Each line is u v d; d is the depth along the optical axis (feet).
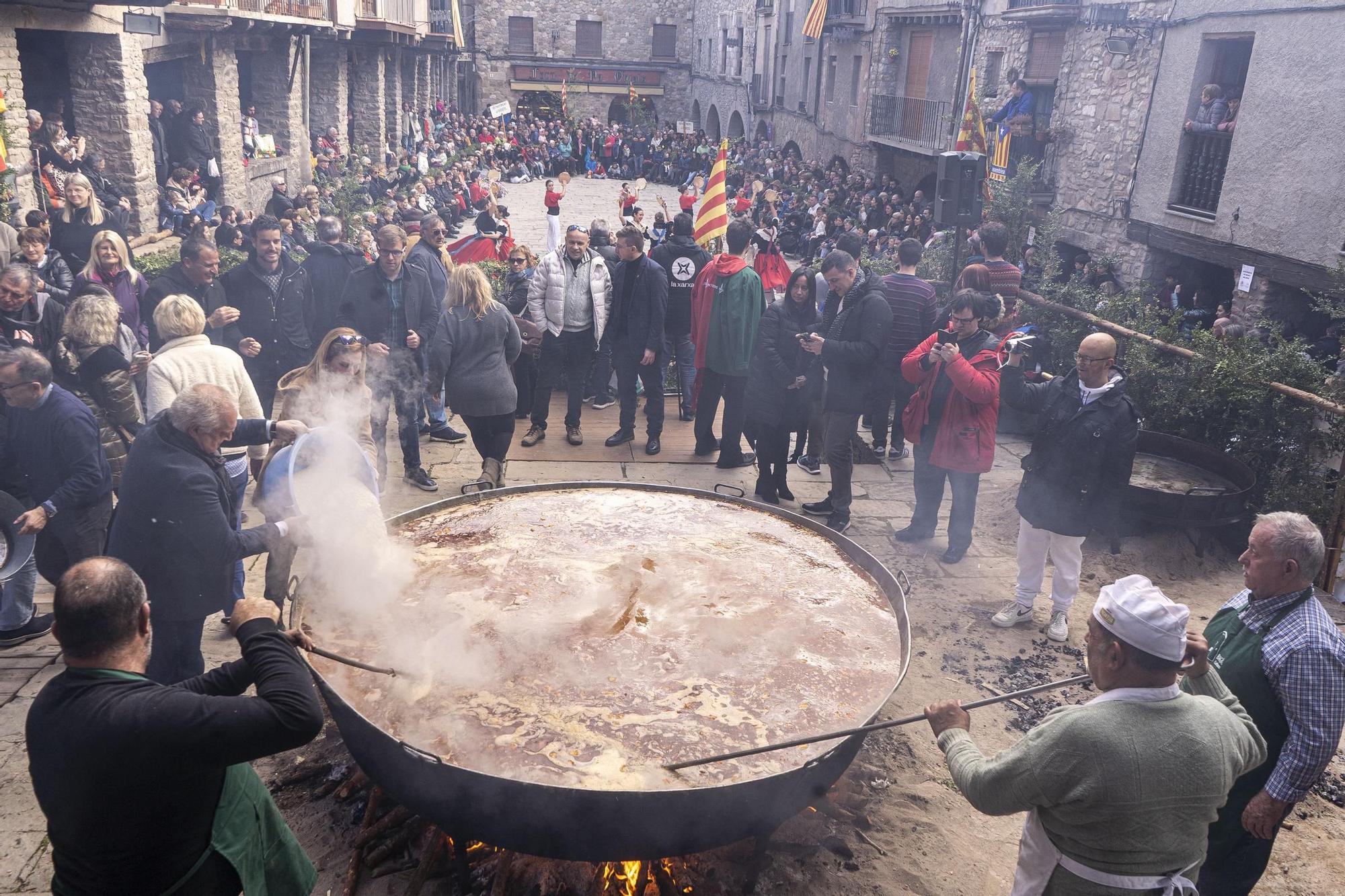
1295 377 20.68
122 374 15.07
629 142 137.39
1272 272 38.45
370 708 9.03
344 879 10.10
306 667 7.69
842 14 91.15
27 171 37.35
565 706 9.17
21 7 36.65
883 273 32.22
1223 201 41.09
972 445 17.99
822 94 100.12
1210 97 41.88
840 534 13.08
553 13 164.66
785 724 9.09
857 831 11.25
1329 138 35.47
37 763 6.84
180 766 6.76
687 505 14.24
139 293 19.30
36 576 14.39
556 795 7.82
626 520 13.52
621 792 7.76
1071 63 52.54
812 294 19.89
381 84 94.63
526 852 8.59
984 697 14.47
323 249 20.68
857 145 88.69
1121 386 15.29
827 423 19.65
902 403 24.02
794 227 77.41
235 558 11.13
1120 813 6.89
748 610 11.10
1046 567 19.02
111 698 6.75
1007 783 7.24
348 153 87.45
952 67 71.15
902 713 13.83
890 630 10.93
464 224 91.97
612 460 23.43
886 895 10.28
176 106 55.01
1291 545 8.64
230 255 31.76
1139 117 46.68
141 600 7.12
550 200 66.74
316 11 69.41
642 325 22.85
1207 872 9.44
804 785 8.68
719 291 21.80
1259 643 8.85
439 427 24.30
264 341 19.85
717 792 7.98
